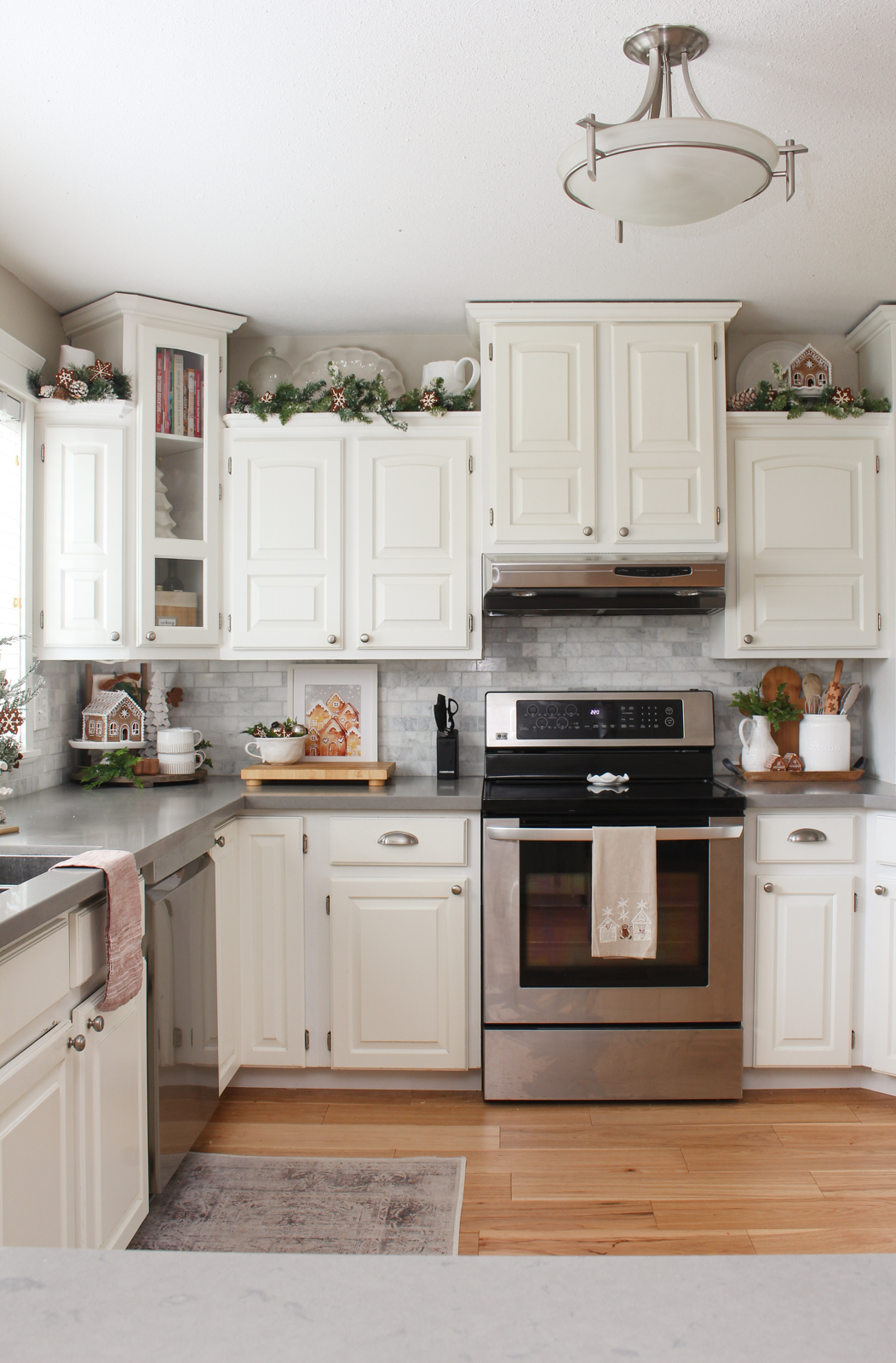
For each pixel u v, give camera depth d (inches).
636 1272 18.7
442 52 67.8
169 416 113.9
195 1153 93.4
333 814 107.3
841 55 68.2
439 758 121.4
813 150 80.5
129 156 81.4
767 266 104.3
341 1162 91.7
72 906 60.4
